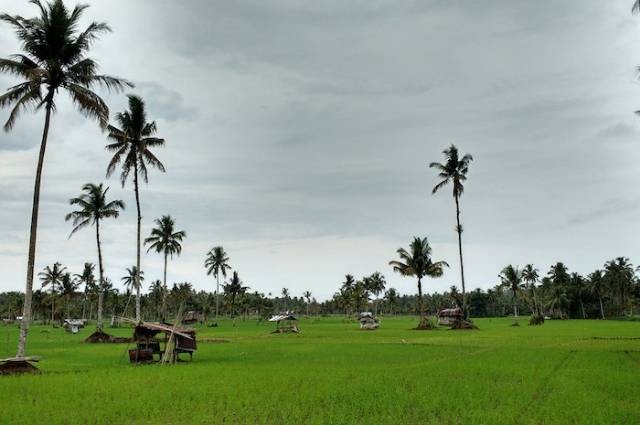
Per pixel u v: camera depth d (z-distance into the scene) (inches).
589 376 876.0
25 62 1221.1
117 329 3718.0
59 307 5438.0
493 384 814.5
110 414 623.8
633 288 5969.5
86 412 636.1
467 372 960.3
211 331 3420.3
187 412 634.8
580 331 2522.1
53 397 733.3
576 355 1237.7
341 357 1318.9
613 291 6067.9
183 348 1325.0
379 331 2979.8
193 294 6210.6
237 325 4825.3
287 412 633.0
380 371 998.4
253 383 848.9
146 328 1338.6
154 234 3410.4
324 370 1023.0
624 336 2014.0
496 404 666.2
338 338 2278.5
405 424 567.8
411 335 2439.7
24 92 1208.8
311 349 1615.4
